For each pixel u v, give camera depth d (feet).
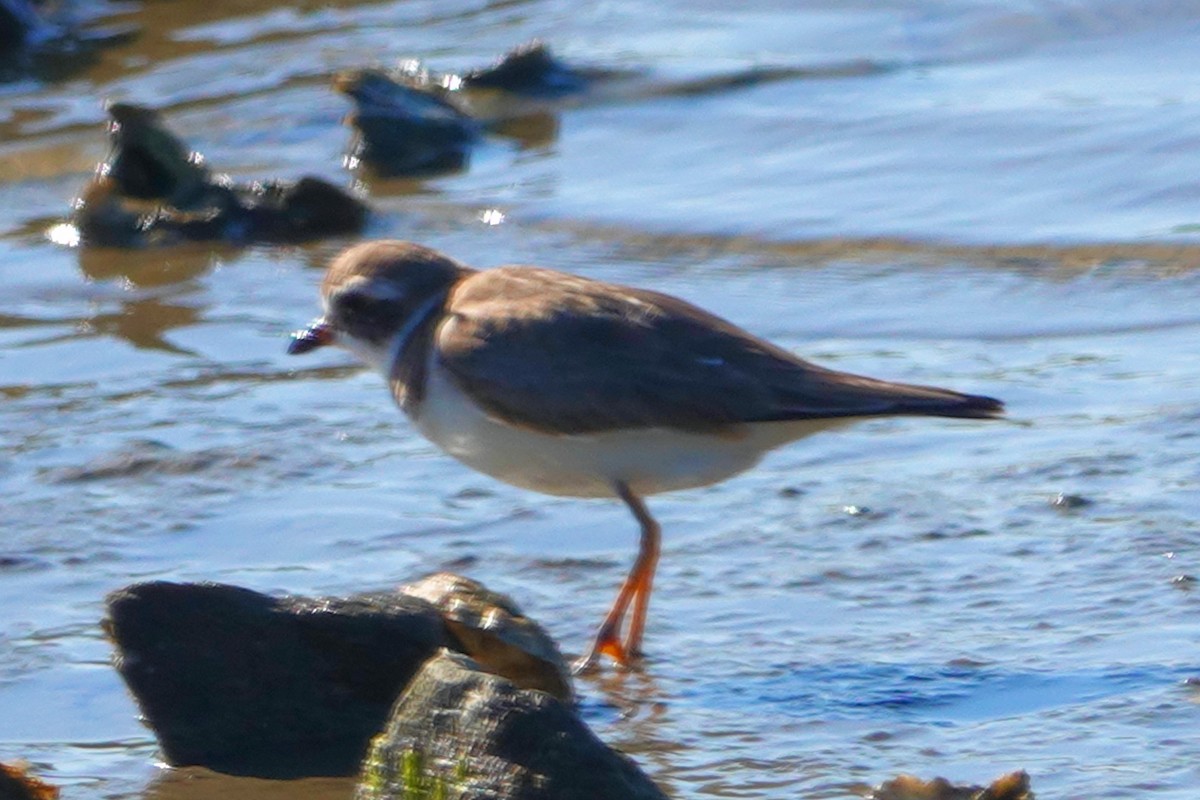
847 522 36.17
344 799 26.78
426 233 57.47
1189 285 49.32
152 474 40.06
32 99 73.10
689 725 28.63
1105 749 26.68
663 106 67.56
